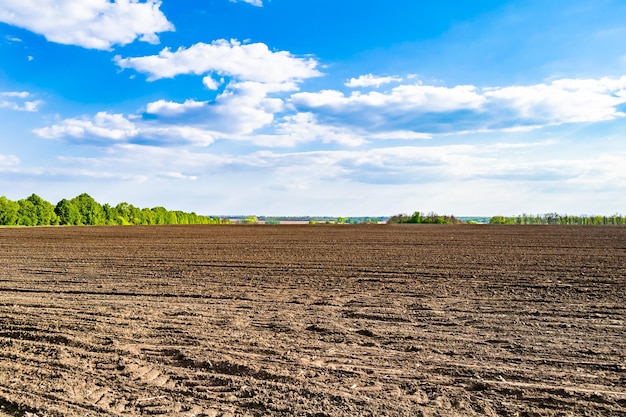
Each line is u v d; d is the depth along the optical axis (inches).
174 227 2290.8
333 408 190.4
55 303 405.4
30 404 197.5
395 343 278.1
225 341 284.0
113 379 225.8
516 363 239.3
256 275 565.0
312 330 310.0
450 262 661.3
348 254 801.6
